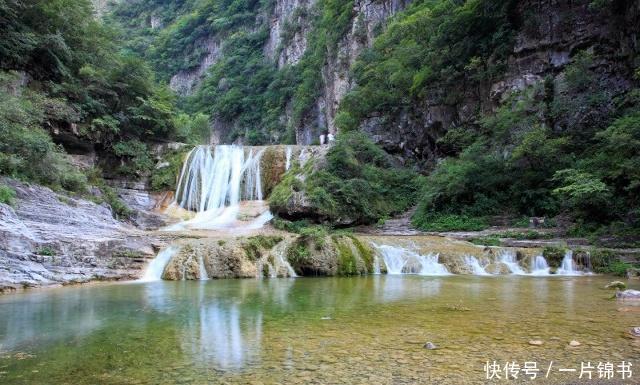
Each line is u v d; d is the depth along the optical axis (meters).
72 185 21.66
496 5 27.42
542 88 24.42
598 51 23.52
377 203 25.84
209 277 15.64
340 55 53.94
